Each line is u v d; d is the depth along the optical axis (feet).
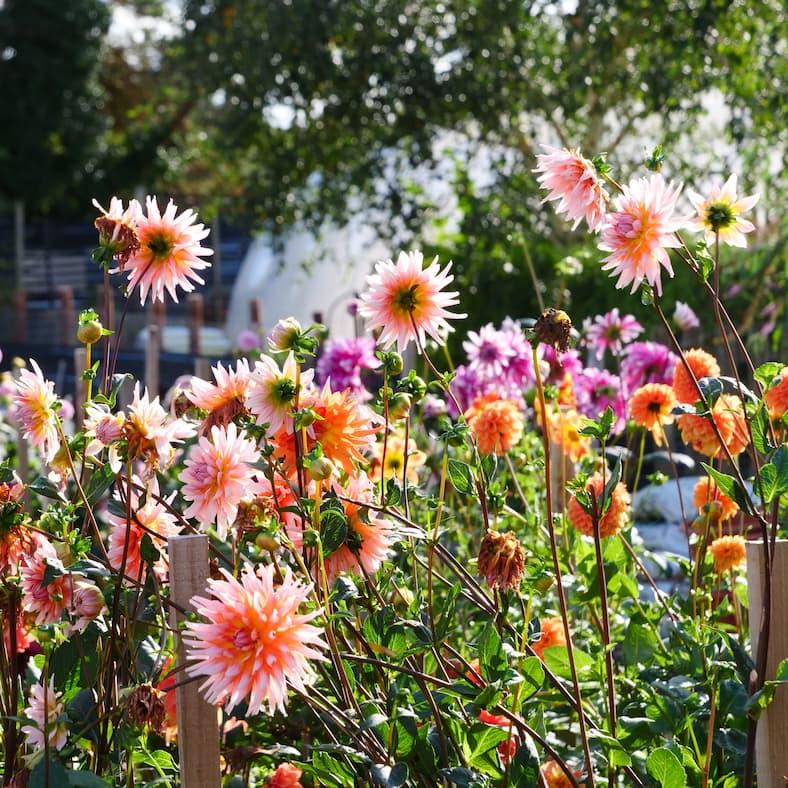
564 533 7.85
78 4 70.23
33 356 50.75
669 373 10.87
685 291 21.74
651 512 15.26
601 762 6.41
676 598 7.98
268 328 41.86
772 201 25.09
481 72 28.99
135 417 5.25
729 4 25.45
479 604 5.78
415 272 5.65
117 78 78.07
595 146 30.35
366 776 5.60
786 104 25.25
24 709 6.10
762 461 7.00
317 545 5.11
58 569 5.09
